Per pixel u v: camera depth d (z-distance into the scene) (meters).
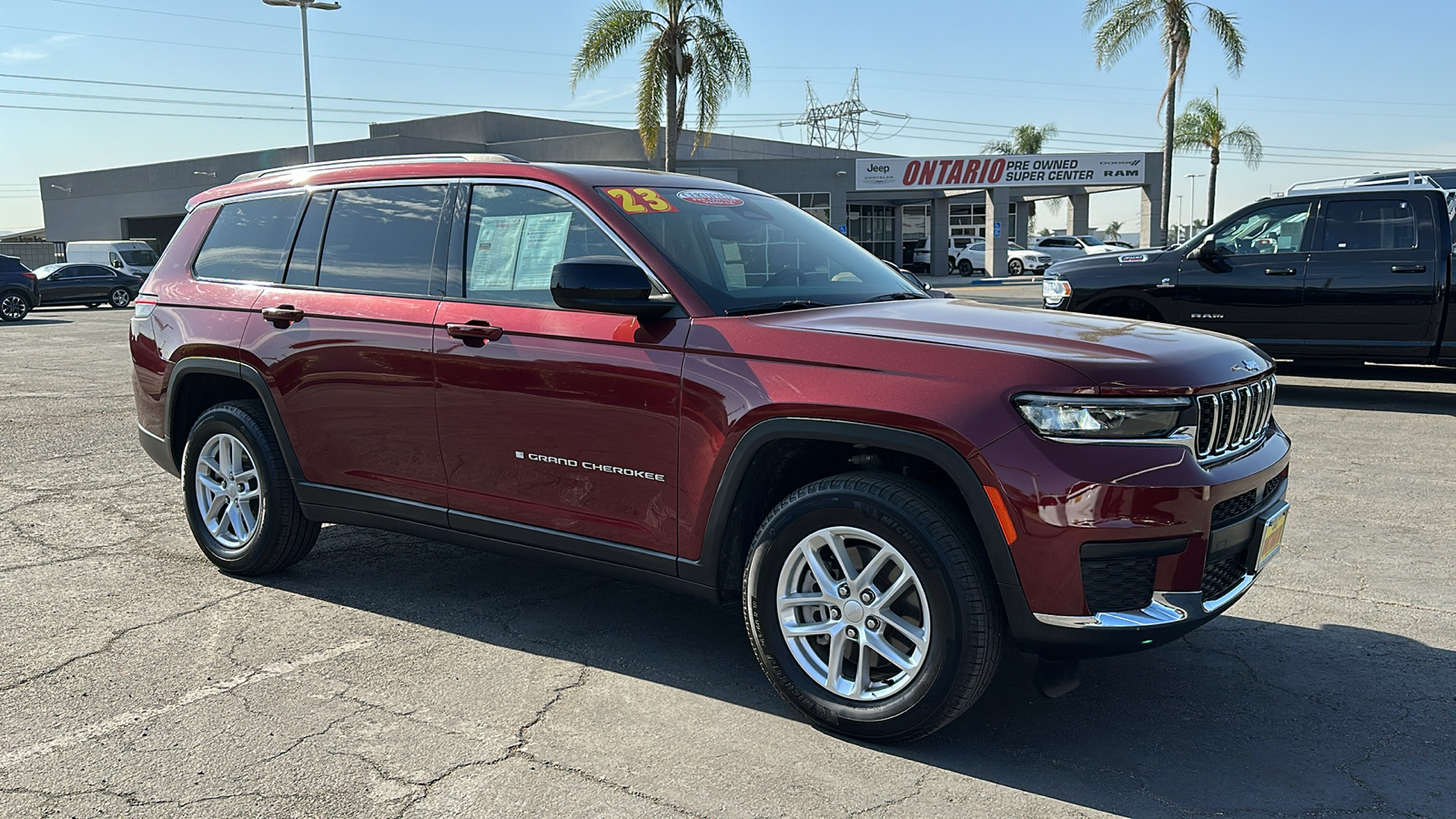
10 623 4.12
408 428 3.98
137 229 50.25
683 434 3.31
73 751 3.07
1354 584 4.60
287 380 4.30
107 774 2.94
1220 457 3.03
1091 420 2.79
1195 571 2.85
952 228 49.78
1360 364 9.38
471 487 3.86
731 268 3.63
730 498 3.24
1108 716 3.33
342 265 4.28
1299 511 5.80
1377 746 3.13
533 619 4.21
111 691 3.50
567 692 3.51
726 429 3.20
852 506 3.02
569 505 3.62
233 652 3.85
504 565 4.95
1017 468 2.79
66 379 12.08
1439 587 4.55
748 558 3.29
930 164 40.66
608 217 3.62
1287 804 2.80
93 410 9.61
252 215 4.71
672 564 3.41
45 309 30.45
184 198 46.22
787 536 3.17
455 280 3.93
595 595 4.51
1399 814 2.75
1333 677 3.63
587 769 2.98
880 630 3.07
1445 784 2.90
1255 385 3.25
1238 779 2.93
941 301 3.89
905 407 2.92
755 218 4.06
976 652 2.88
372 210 4.27
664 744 3.13
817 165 40.72
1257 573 3.20
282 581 4.69
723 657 3.82
